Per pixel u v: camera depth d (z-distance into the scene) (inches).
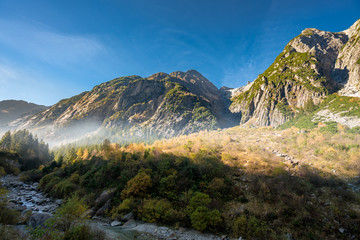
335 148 1486.2
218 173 1187.3
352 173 1061.8
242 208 853.2
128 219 896.9
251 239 665.0
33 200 1267.2
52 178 1717.5
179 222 811.4
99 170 1476.4
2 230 465.1
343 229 665.6
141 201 997.8
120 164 1483.8
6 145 3459.6
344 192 877.2
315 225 700.7
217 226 760.3
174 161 1390.3
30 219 614.9
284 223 722.2
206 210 810.2
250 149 1827.0
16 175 2571.4
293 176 1119.6
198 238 694.5
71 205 529.7
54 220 495.2
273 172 1170.6
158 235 714.2
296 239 645.3
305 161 1382.9
